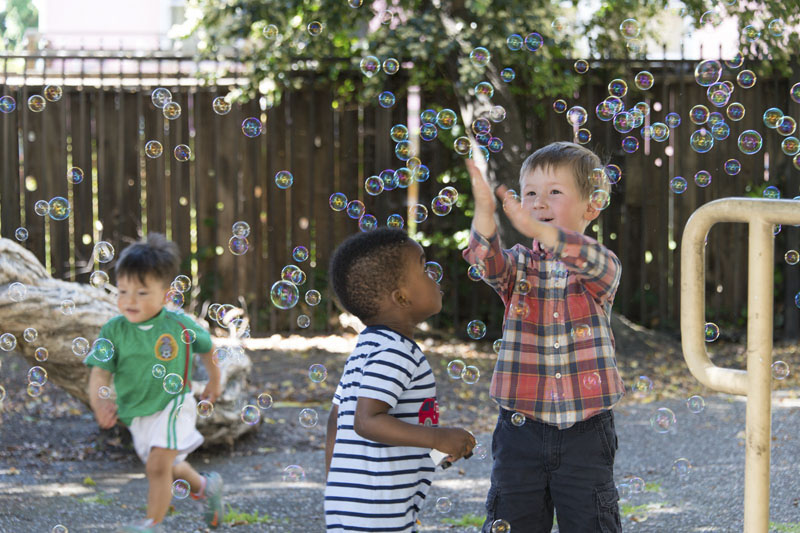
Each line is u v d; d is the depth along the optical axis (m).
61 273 7.96
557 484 2.28
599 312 2.30
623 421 5.23
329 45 8.21
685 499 3.68
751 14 7.65
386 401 1.97
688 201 8.02
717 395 5.96
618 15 8.04
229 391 4.69
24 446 4.69
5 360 6.94
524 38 7.46
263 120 8.06
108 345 3.16
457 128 8.01
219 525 3.43
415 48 7.43
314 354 7.37
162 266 3.18
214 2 8.07
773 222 1.91
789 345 7.57
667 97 7.82
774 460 4.24
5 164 7.84
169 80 8.07
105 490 3.95
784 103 7.91
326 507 2.04
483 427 5.25
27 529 3.35
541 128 8.07
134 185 8.05
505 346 2.34
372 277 2.07
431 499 3.78
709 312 8.13
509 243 7.45
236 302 8.14
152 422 3.15
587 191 2.35
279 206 8.16
